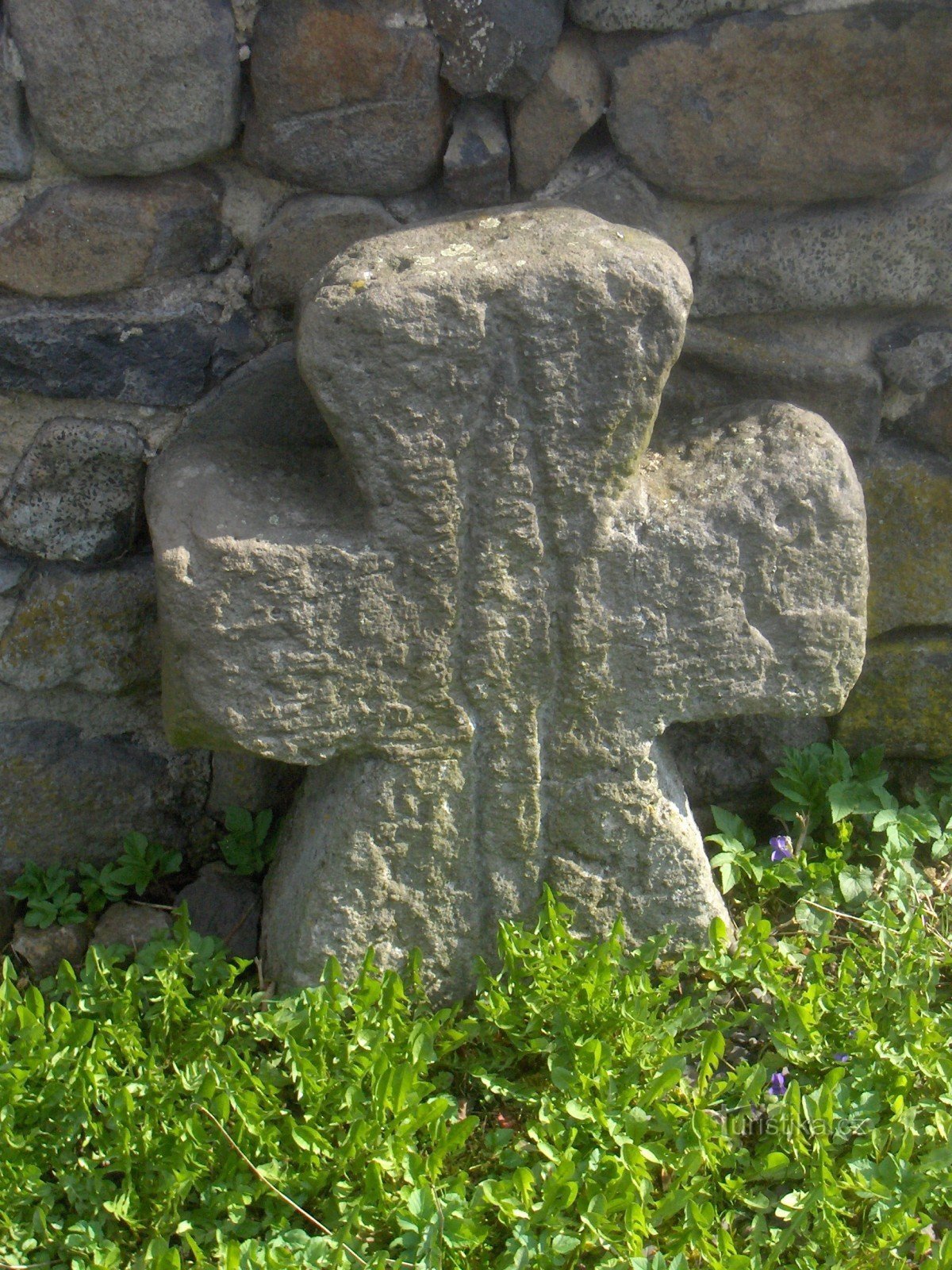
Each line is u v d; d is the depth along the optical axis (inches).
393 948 89.7
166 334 87.9
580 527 82.2
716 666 86.9
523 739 86.9
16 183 83.6
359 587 81.0
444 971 91.4
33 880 98.0
